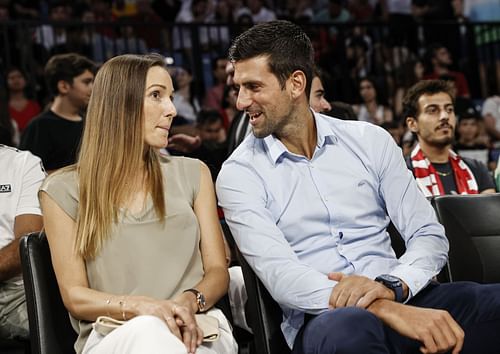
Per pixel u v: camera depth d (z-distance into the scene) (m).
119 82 3.09
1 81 7.50
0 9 8.91
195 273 3.08
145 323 2.64
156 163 3.14
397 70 9.09
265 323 3.06
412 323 2.71
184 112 8.26
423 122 4.71
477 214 3.47
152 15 9.37
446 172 4.75
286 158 3.22
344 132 3.29
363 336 2.64
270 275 2.98
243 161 3.21
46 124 5.67
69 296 2.93
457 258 3.42
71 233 3.02
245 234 3.09
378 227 3.25
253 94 3.14
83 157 3.09
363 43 9.15
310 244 3.17
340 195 3.21
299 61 3.16
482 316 2.92
